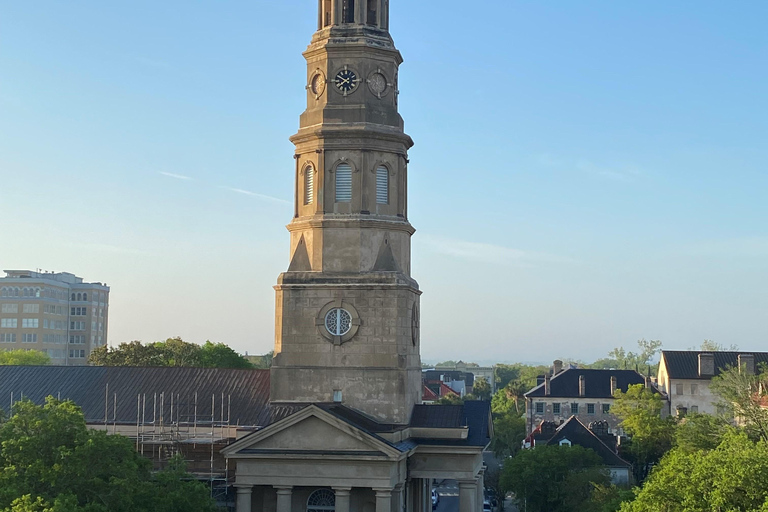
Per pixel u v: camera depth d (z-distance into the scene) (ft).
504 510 375.86
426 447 211.82
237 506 195.72
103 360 369.71
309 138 218.38
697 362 501.97
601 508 237.25
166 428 213.87
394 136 218.38
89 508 146.82
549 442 376.68
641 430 383.86
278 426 194.29
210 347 395.75
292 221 220.84
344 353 212.64
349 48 218.38
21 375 235.61
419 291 227.40
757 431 261.03
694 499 162.40
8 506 142.61
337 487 193.16
